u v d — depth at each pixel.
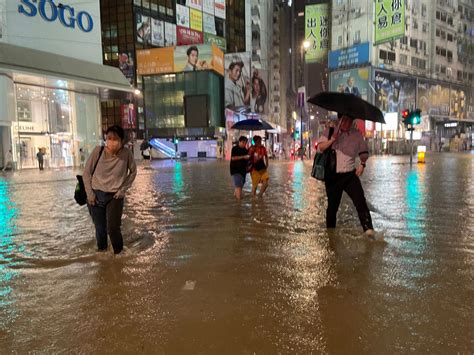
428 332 2.79
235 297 3.47
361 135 5.71
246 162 9.68
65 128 34.25
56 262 4.64
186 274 4.12
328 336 2.75
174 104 53.06
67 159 34.34
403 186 12.16
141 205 9.12
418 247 4.98
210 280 3.92
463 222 6.53
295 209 8.12
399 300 3.35
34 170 29.16
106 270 4.30
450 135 85.94
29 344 2.72
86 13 33.50
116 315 3.15
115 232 4.91
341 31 72.31
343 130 5.56
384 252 4.78
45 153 30.56
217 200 9.77
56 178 20.22
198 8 68.38
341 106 5.20
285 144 81.62
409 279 3.85
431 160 32.59
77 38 32.88
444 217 6.98
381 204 8.51
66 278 4.06
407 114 23.39
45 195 12.23
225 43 72.81
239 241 5.47
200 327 2.92
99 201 4.89
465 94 90.06
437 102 82.00
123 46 61.34
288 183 14.12
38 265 4.54
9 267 4.48
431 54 80.38
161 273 4.16
